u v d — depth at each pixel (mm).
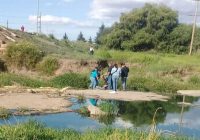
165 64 49219
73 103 23094
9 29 54688
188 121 19812
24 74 36406
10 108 19719
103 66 44594
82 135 12484
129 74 41312
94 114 19734
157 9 81625
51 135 12289
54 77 34594
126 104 24531
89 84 33156
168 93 34156
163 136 13164
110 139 11227
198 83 41625
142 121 18844
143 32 79188
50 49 50625
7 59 39844
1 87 27312
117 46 80688
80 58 43750
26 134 11289
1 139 10422
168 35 80938
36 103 21812
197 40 83000
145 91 34219
